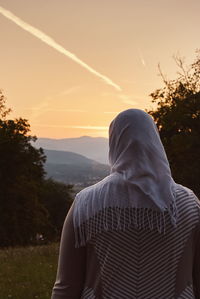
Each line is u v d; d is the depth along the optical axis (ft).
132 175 6.98
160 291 6.75
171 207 6.86
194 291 7.20
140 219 6.82
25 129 193.98
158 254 6.80
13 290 31.78
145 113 7.36
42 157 198.08
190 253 6.99
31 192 189.57
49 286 33.01
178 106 170.09
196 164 160.15
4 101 192.54
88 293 7.06
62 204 292.61
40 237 186.09
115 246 6.84
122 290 6.77
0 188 183.32
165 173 7.10
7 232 179.93
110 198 7.00
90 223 7.00
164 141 173.99
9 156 186.09
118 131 7.21
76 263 7.14
